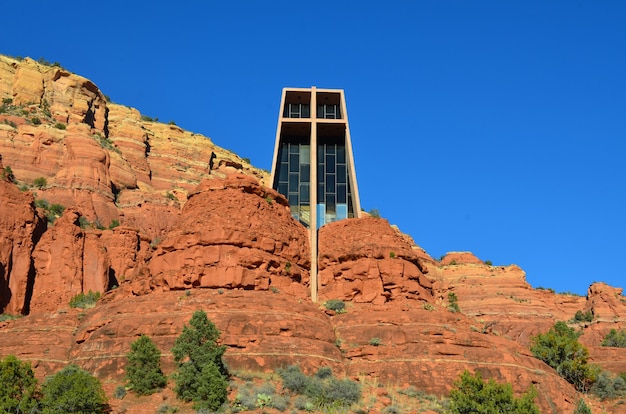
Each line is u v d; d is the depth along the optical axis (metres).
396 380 53.84
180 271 62.50
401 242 70.44
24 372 47.28
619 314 121.44
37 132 125.69
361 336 58.31
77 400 45.16
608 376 67.62
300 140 88.75
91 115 146.62
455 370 54.34
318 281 68.44
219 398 47.56
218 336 51.81
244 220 65.31
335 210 85.38
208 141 166.88
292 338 55.25
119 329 55.72
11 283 90.44
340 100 90.38
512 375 54.75
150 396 49.16
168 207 132.25
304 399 49.41
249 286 62.03
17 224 93.94
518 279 131.88
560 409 54.53
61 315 62.88
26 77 142.62
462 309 125.31
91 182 121.81
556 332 94.44
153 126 160.88
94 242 97.81
